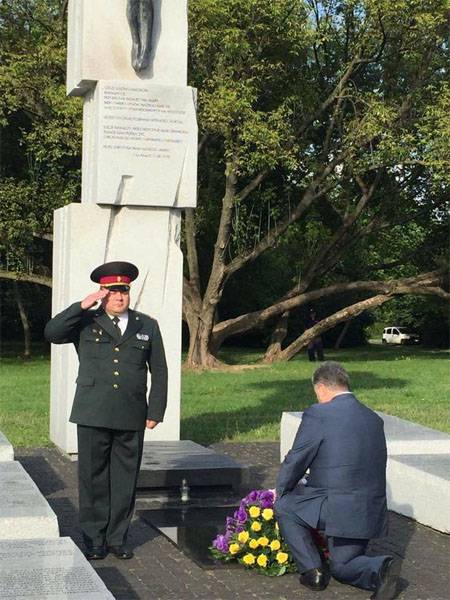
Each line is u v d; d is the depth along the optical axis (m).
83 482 7.01
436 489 7.93
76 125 25.14
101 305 7.20
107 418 6.93
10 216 27.95
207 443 12.40
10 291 35.16
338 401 6.38
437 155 27.03
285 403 17.28
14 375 24.06
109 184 10.73
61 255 11.21
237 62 25.67
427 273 31.41
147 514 8.38
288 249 34.44
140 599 6.01
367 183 32.66
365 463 6.22
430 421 14.94
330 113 30.02
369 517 6.18
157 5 11.07
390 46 28.58
